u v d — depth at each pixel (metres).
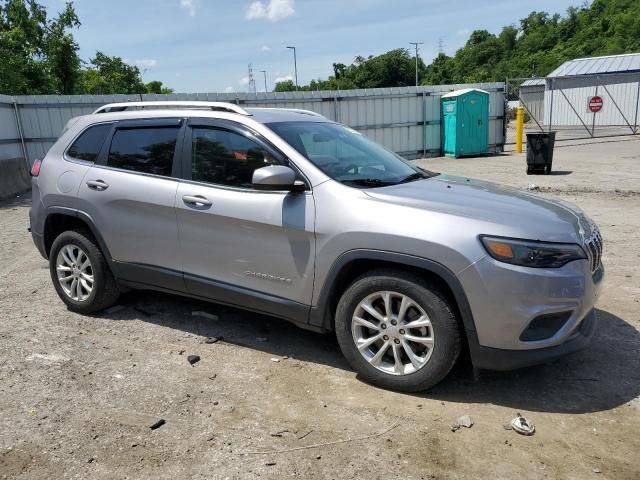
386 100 19.25
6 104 14.74
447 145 19.81
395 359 3.54
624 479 2.74
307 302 3.82
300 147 4.00
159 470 2.83
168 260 4.41
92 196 4.70
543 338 3.29
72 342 4.41
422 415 3.32
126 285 4.75
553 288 3.23
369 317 3.66
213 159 4.21
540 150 13.87
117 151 4.72
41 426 3.23
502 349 3.29
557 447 3.00
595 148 20.78
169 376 3.84
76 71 24.22
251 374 3.87
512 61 100.06
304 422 3.26
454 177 4.62
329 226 3.63
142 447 3.03
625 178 12.84
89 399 3.53
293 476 2.78
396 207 3.51
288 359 4.10
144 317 4.95
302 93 18.09
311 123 4.56
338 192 3.69
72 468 2.85
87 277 4.90
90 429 3.20
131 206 4.50
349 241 3.55
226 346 4.34
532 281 3.20
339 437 3.11
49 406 3.45
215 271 4.19
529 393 3.58
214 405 3.46
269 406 3.44
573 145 22.38
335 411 3.38
